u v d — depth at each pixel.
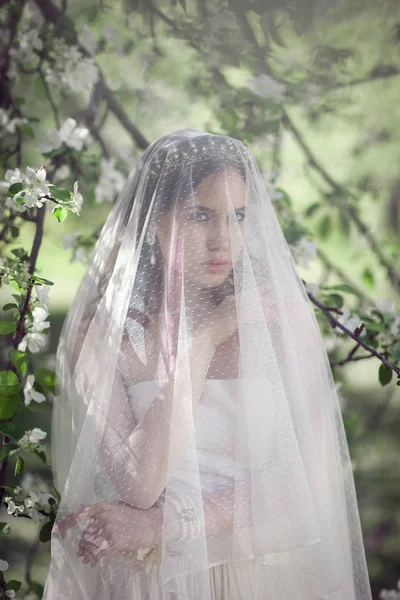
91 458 1.29
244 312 1.25
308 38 2.66
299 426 1.26
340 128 3.34
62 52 2.29
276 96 2.49
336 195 2.78
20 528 3.05
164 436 1.23
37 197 1.45
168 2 2.57
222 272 1.29
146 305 1.30
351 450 2.79
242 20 2.48
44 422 2.15
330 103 2.86
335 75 2.69
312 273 3.58
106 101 2.57
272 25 2.44
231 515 1.23
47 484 1.84
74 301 1.58
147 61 2.79
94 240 2.33
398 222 3.40
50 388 1.61
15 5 2.28
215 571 1.24
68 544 1.27
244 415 1.23
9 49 2.27
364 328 1.90
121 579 1.24
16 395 1.58
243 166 1.34
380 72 2.91
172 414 1.23
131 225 1.35
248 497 1.23
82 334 1.51
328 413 1.34
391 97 3.17
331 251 3.32
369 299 2.30
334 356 2.28
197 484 1.22
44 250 3.45
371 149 3.43
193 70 2.75
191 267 1.28
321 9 2.49
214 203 1.29
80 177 2.32
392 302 1.96
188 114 2.99
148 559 1.23
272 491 1.22
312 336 1.35
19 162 2.26
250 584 1.24
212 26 2.47
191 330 1.27
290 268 1.38
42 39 2.30
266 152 2.74
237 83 2.81
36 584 2.04
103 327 1.36
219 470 1.25
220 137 1.36
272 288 1.29
